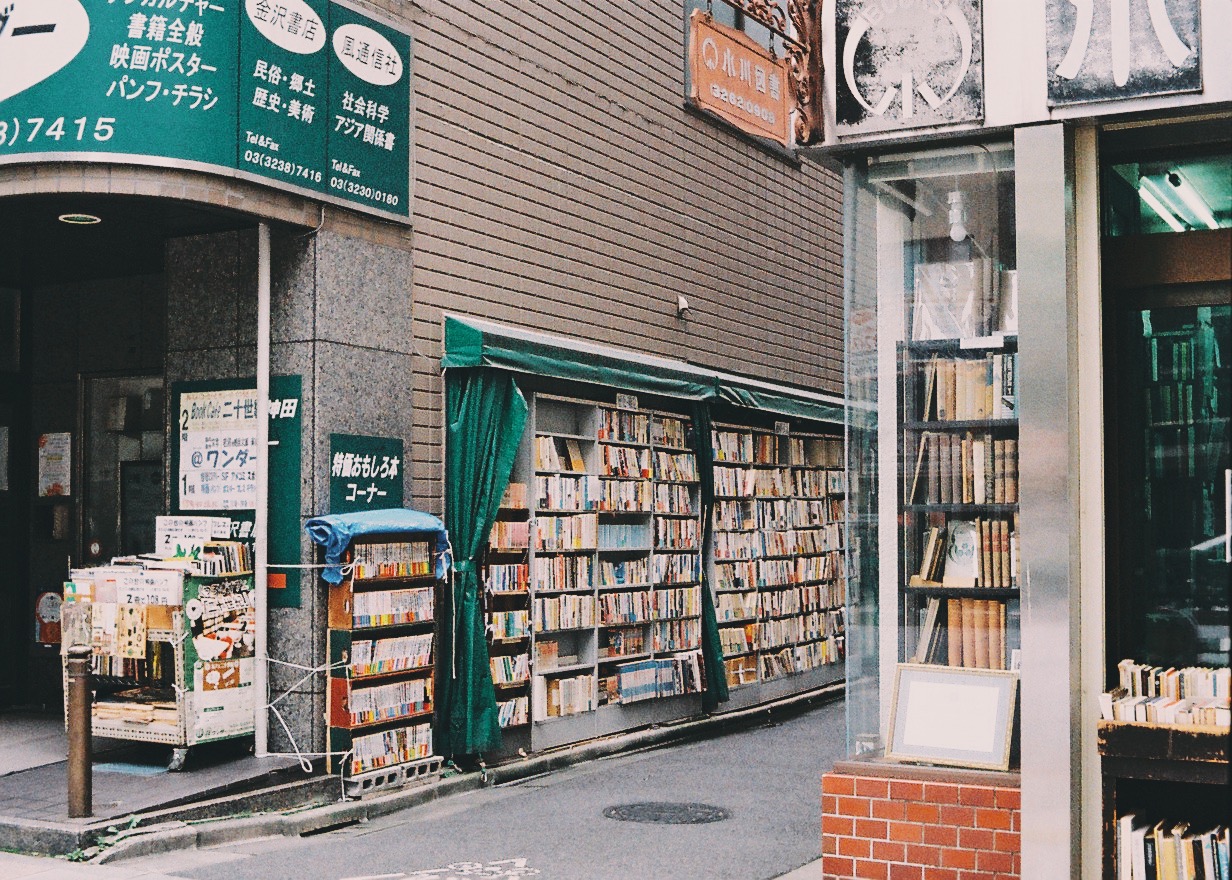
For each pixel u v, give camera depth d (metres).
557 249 11.45
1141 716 5.61
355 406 9.04
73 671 7.16
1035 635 5.89
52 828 6.96
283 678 8.64
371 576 8.62
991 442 6.32
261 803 7.89
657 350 12.92
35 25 7.85
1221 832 5.57
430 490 9.74
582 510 10.95
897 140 6.27
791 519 14.81
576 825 8.13
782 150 15.84
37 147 7.79
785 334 15.74
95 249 9.74
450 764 9.45
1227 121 5.86
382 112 9.40
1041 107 5.94
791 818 8.33
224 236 9.06
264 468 8.73
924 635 6.39
